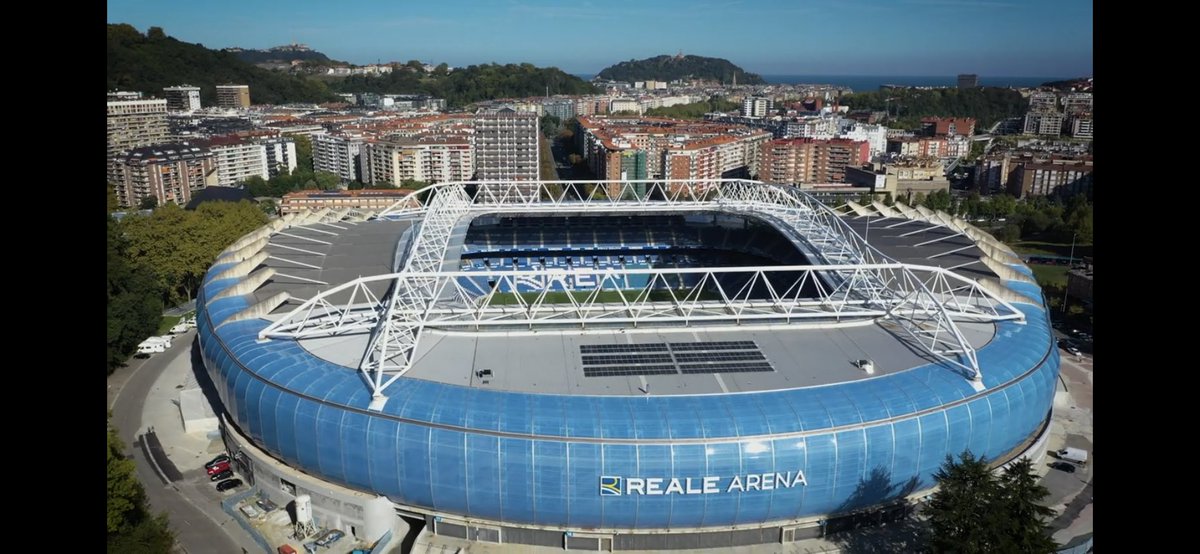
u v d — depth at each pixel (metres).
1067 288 183.38
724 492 82.31
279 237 154.88
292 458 91.12
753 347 100.12
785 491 83.25
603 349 99.31
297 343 101.56
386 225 169.12
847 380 91.12
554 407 84.50
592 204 187.00
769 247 191.50
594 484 81.44
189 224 184.50
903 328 107.06
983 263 139.12
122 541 76.62
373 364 93.94
